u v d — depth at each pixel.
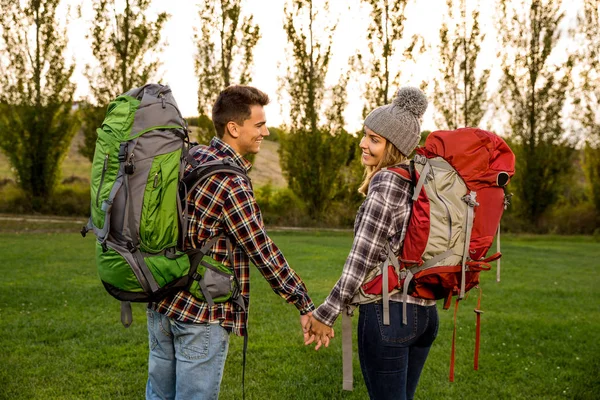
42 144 26.05
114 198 2.37
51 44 25.83
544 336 6.23
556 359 5.30
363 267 2.45
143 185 2.36
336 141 27.50
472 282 2.52
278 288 2.61
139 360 4.93
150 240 2.37
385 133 2.59
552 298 8.66
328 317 2.53
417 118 2.64
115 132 2.40
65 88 26.31
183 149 2.51
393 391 2.50
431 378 4.68
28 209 25.88
